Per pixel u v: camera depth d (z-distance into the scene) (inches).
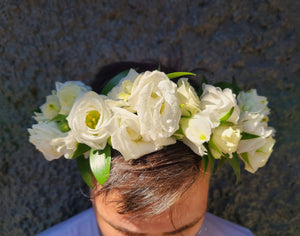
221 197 34.9
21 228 36.4
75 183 34.9
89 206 35.5
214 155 17.0
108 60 30.8
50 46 30.6
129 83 16.0
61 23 29.8
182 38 29.9
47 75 31.5
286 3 28.3
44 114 18.2
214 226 31.0
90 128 15.4
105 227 20.3
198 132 15.1
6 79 31.5
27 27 29.9
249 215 35.5
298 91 30.9
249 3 28.5
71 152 17.0
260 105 18.4
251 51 30.0
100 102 15.2
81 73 31.4
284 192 34.2
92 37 30.3
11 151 33.6
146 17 29.5
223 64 30.5
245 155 19.1
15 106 32.3
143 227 18.6
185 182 17.0
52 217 35.9
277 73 30.5
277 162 33.2
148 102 14.0
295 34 29.2
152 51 30.4
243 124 17.5
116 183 16.6
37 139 17.4
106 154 16.5
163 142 15.0
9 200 35.4
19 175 34.4
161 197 16.5
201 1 28.7
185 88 16.1
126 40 30.3
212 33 29.7
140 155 14.9
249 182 34.3
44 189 35.0
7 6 29.1
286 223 35.3
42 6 29.3
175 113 14.3
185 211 19.0
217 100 15.9
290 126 32.0
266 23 29.1
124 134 14.5
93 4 29.2
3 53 30.7
